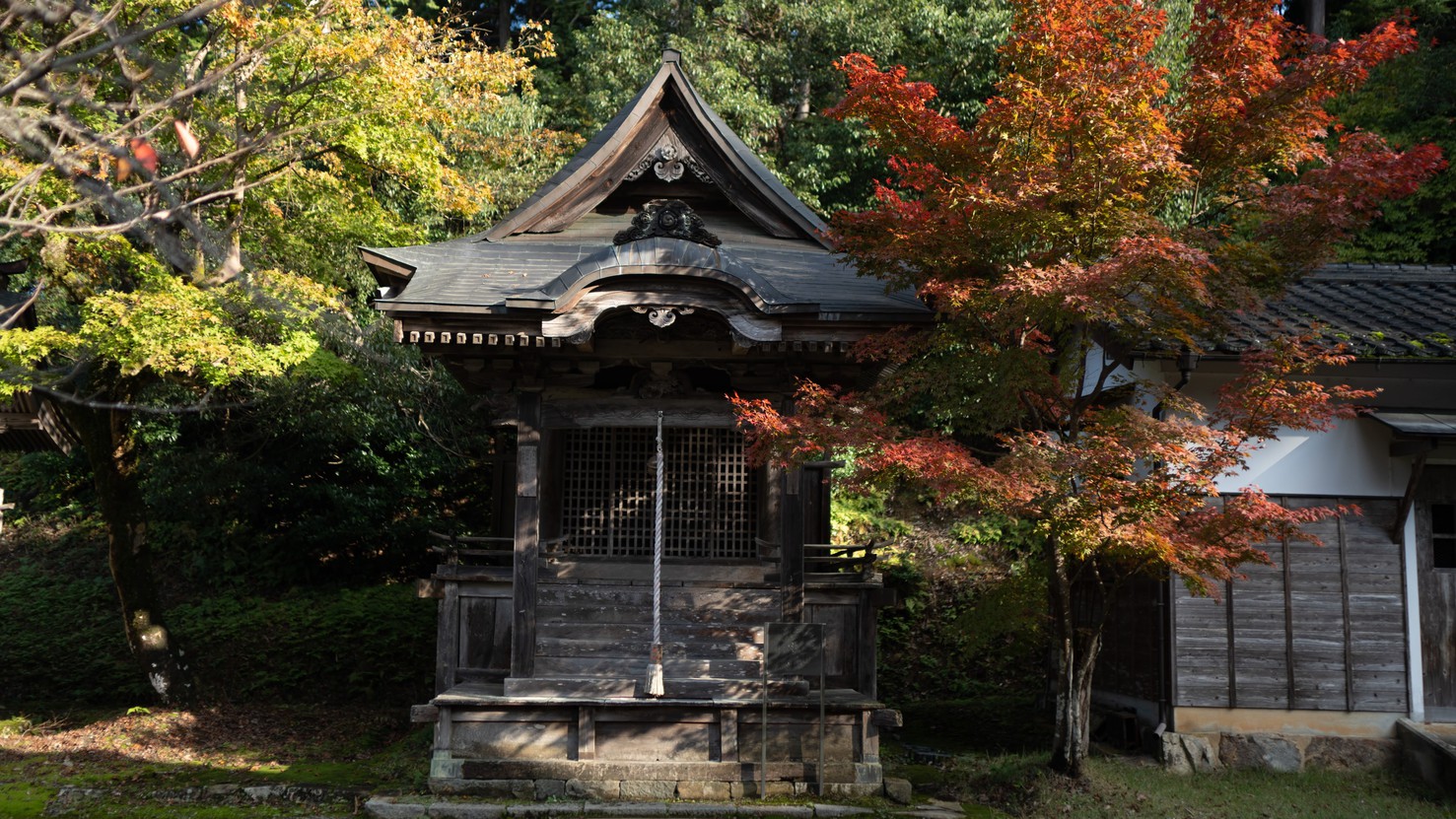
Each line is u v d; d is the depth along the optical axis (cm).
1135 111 756
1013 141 824
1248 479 1003
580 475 1041
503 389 972
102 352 994
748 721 877
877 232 856
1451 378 1005
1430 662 994
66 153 375
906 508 1917
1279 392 759
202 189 958
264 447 1694
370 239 1313
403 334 897
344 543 1722
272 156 1102
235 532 1753
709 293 888
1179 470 768
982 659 1501
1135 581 1086
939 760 1001
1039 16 798
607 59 1994
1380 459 1009
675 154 1136
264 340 1134
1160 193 812
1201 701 981
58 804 862
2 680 1416
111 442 1260
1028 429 938
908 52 2048
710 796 847
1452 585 1003
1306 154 816
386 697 1414
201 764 1034
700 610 963
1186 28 1589
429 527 1762
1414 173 747
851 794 855
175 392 1551
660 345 962
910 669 1490
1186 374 933
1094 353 1169
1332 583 1000
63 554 1781
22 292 1239
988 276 837
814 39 2094
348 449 1744
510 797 842
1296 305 1101
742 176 1134
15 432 1327
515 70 1201
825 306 904
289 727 1248
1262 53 790
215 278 484
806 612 966
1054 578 856
